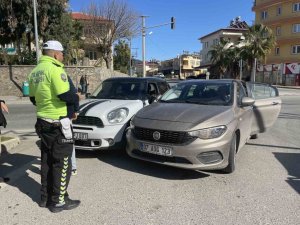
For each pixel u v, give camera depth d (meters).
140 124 5.41
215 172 5.55
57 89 3.88
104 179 5.16
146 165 5.88
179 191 4.72
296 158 6.56
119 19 39.09
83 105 6.48
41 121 4.03
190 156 4.97
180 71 97.88
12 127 10.17
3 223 3.76
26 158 6.34
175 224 3.75
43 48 4.06
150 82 7.75
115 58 64.94
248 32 46.25
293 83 50.53
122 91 7.39
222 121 5.26
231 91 6.30
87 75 25.58
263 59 47.09
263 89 7.88
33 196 4.52
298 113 14.75
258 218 3.91
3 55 28.25
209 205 4.26
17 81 23.83
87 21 38.88
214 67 59.84
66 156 4.06
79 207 4.17
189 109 5.66
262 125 7.57
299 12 50.50
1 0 22.53
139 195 4.56
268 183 5.08
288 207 4.22
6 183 4.98
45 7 23.61
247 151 7.09
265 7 55.97
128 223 3.76
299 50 50.91
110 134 6.06
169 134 5.09
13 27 23.36
